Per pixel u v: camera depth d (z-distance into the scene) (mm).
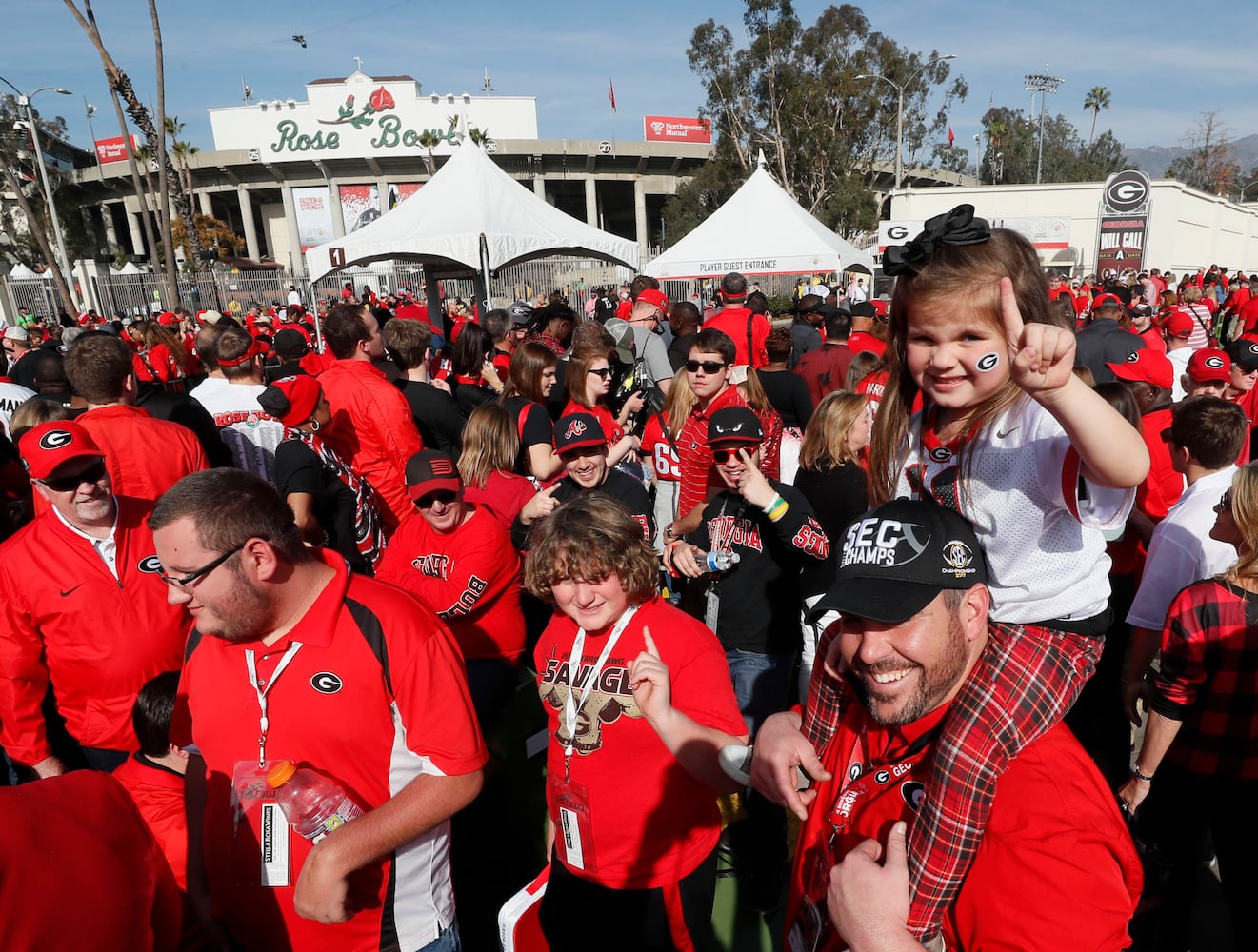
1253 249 51031
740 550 3068
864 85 37844
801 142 38531
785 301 24125
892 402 1422
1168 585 2863
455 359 6445
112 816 1304
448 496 3031
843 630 1282
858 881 1150
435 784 1836
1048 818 1111
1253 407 4949
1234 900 2408
